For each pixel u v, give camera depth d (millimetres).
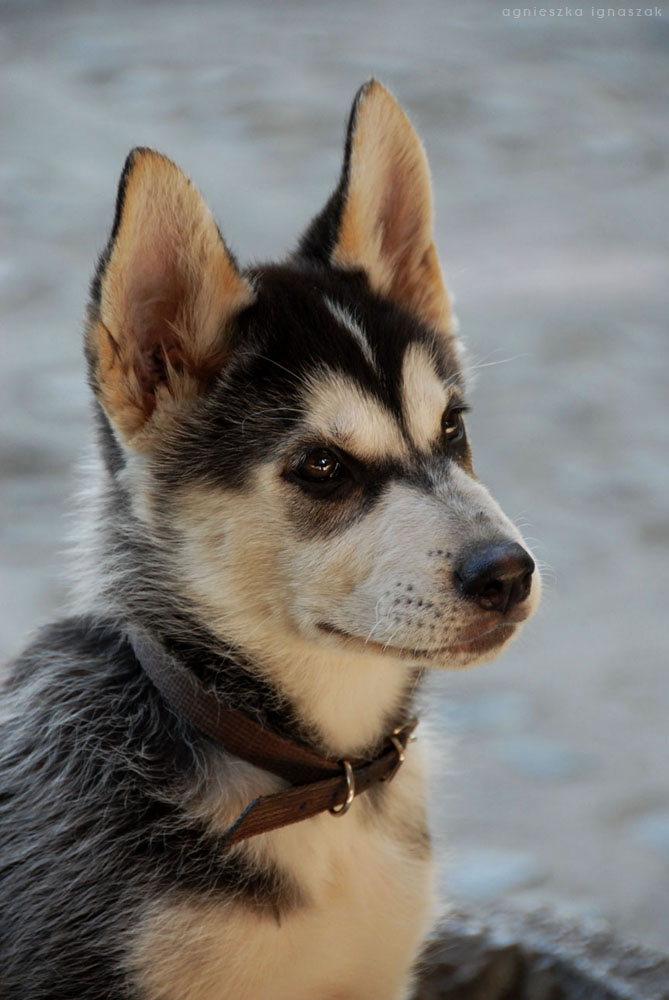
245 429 4516
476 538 4184
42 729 4527
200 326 4605
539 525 11180
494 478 12016
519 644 9516
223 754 4406
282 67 22031
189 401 4598
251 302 4680
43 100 20375
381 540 4297
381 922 4531
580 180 19312
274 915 4242
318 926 4348
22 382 13055
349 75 21828
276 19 24609
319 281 4914
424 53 23359
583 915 6180
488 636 4219
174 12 24750
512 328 14984
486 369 14125
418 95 21453
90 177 17938
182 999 4172
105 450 4684
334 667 4496
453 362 5082
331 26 24422
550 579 10266
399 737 4680
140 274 4477
